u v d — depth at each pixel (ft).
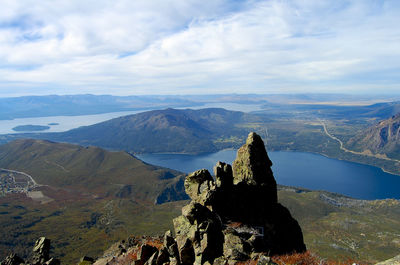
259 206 112.88
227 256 76.33
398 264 57.16
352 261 81.87
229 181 117.29
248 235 88.43
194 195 113.29
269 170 123.13
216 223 89.45
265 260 68.49
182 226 90.02
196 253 80.79
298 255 83.87
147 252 96.99
